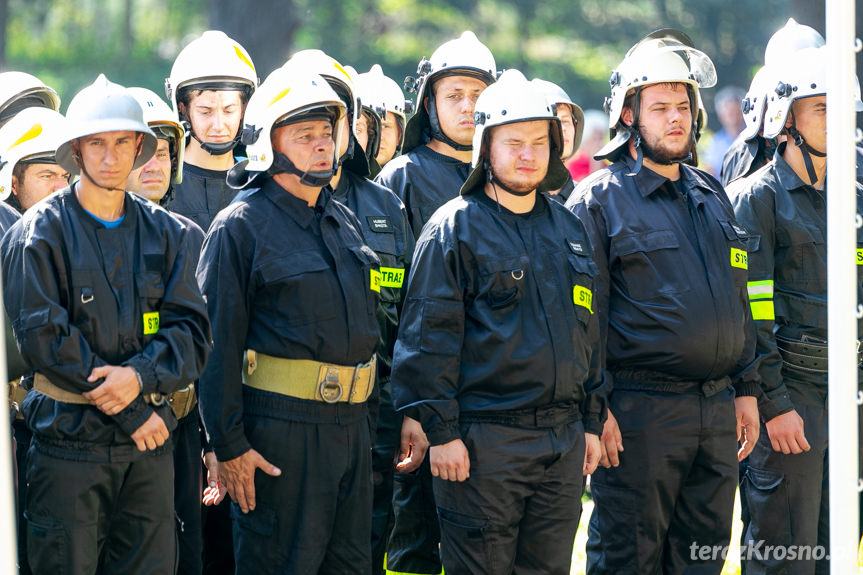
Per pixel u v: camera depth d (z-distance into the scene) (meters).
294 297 13.05
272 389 13.10
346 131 15.48
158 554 12.56
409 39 105.50
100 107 12.16
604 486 14.88
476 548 13.43
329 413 13.16
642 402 14.61
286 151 13.25
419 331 13.42
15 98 16.91
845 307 10.22
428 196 17.22
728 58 96.50
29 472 12.23
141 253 12.41
